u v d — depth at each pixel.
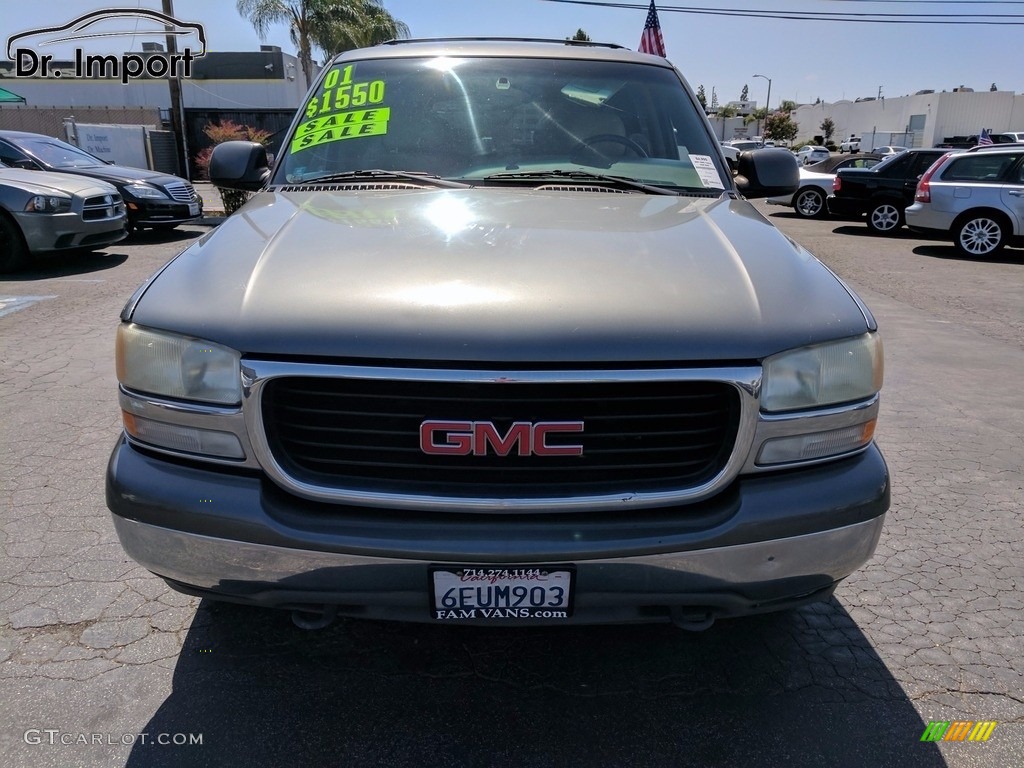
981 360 5.63
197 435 1.72
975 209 10.64
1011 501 3.39
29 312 6.41
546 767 1.89
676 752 1.95
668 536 1.68
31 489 3.25
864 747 1.98
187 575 1.77
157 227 10.83
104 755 1.90
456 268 1.79
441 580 1.69
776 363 1.69
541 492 1.67
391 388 1.63
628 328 1.64
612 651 2.32
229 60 28.84
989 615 2.55
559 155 2.82
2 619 2.40
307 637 2.35
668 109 3.06
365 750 1.93
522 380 1.60
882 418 4.42
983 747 1.98
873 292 8.29
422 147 2.83
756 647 2.36
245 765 1.88
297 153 2.89
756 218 2.39
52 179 8.60
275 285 1.76
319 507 1.71
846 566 1.82
